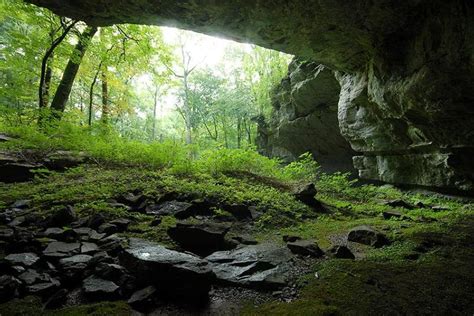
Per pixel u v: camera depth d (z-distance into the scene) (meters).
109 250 4.72
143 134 31.70
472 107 7.28
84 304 3.65
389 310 3.70
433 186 11.13
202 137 36.25
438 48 6.93
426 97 7.93
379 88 9.89
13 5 12.76
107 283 3.94
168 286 3.91
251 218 7.20
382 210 9.24
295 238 6.11
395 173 12.84
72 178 8.23
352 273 4.64
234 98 29.45
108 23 7.84
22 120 13.77
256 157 11.25
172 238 5.46
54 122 11.37
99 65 17.44
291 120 20.38
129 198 6.98
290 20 7.85
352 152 18.58
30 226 5.46
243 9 7.38
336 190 12.05
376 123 12.07
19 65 13.55
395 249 5.77
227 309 3.75
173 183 8.02
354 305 3.79
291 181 11.45
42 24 12.95
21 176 8.08
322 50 9.82
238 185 9.09
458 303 3.91
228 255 5.07
